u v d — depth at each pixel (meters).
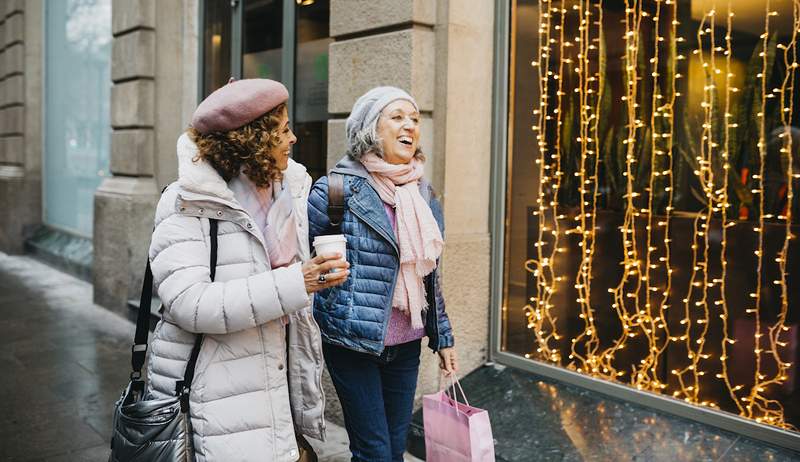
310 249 2.60
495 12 4.06
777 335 3.16
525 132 4.03
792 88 3.08
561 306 3.93
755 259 3.22
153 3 6.66
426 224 2.57
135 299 6.82
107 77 8.77
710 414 3.25
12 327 6.55
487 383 3.92
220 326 1.91
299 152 5.32
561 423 3.46
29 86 10.77
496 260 4.09
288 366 2.24
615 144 3.70
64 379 5.08
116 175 7.29
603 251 3.76
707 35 3.33
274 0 5.58
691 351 3.45
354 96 4.15
